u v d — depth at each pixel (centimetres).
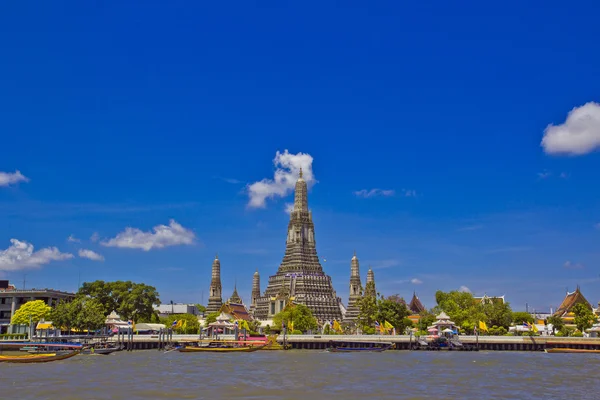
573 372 9488
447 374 9112
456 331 17912
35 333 17150
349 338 16462
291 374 9044
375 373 9231
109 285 18638
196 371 9431
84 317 15662
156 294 19188
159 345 15600
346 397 6769
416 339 16425
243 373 9162
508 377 8719
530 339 16062
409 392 7162
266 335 19562
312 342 16525
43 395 6744
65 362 11138
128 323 15725
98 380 8119
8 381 7956
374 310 19988
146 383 7838
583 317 19475
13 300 18988
